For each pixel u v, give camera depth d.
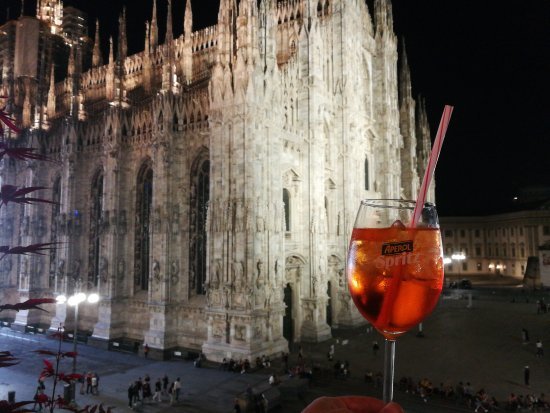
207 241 46.50
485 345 53.91
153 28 76.06
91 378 38.28
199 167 52.56
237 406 32.56
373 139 71.19
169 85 54.16
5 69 88.81
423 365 45.62
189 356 47.66
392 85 77.88
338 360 42.78
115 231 55.91
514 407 34.03
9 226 69.81
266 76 46.81
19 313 64.75
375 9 77.06
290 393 36.88
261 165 45.56
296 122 54.09
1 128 4.39
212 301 45.59
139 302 54.47
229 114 45.88
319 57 56.19
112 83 67.19
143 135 56.81
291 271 52.94
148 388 36.47
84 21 105.44
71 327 59.47
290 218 52.81
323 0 63.91
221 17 47.50
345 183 59.81
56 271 60.81
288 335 53.00
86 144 63.16
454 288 104.75
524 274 114.00
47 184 67.94
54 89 80.44
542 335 59.22
